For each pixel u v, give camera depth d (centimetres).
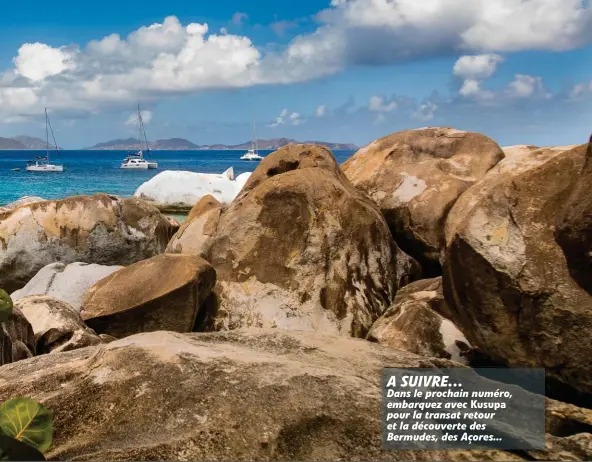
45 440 183
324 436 229
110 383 263
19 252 912
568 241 339
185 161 12619
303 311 587
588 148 339
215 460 216
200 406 246
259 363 280
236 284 621
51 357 329
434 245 700
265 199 636
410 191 738
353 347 338
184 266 594
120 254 974
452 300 395
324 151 708
